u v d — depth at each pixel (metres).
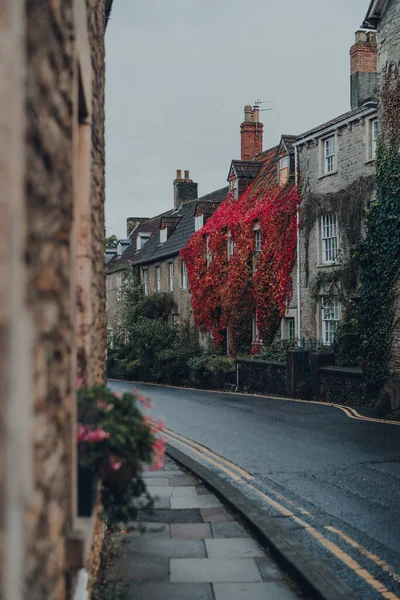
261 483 8.64
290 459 10.20
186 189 42.38
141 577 5.22
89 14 4.66
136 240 44.66
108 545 5.90
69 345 2.82
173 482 8.62
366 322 17.20
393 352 16.42
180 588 5.00
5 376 1.52
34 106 2.05
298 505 7.54
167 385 28.81
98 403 3.71
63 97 2.71
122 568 5.43
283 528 6.23
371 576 5.36
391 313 16.47
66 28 2.84
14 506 1.53
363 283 17.39
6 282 1.56
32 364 1.93
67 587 2.80
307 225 22.61
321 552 5.95
